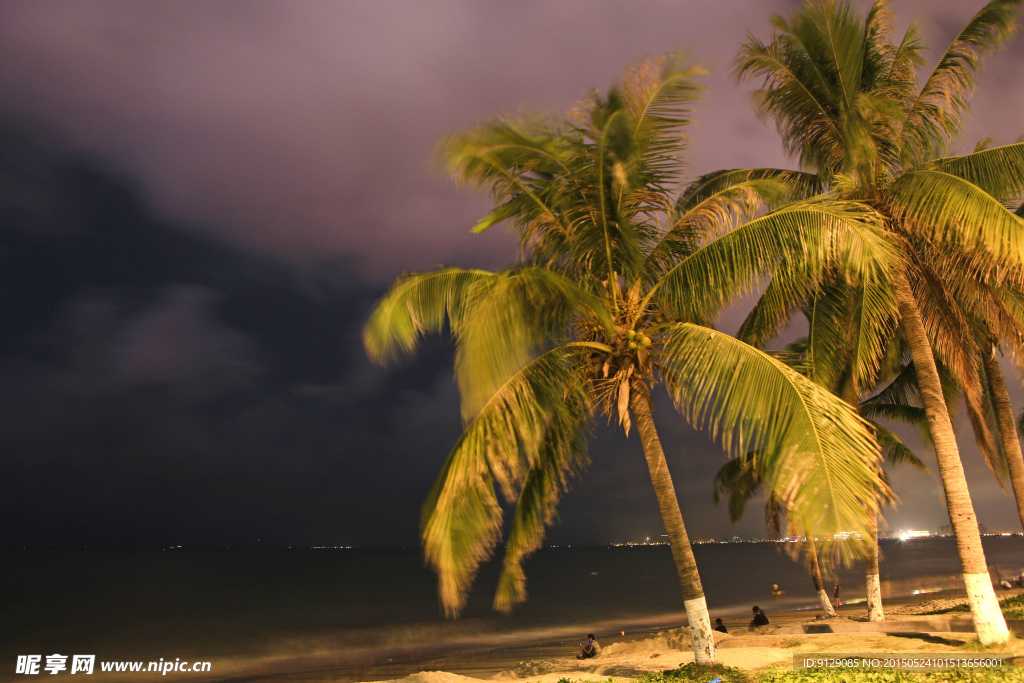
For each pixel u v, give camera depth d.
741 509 23.67
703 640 9.29
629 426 9.03
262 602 54.84
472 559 8.23
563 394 9.55
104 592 64.56
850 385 16.03
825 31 11.40
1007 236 9.16
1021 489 14.65
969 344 12.45
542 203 9.53
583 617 42.31
